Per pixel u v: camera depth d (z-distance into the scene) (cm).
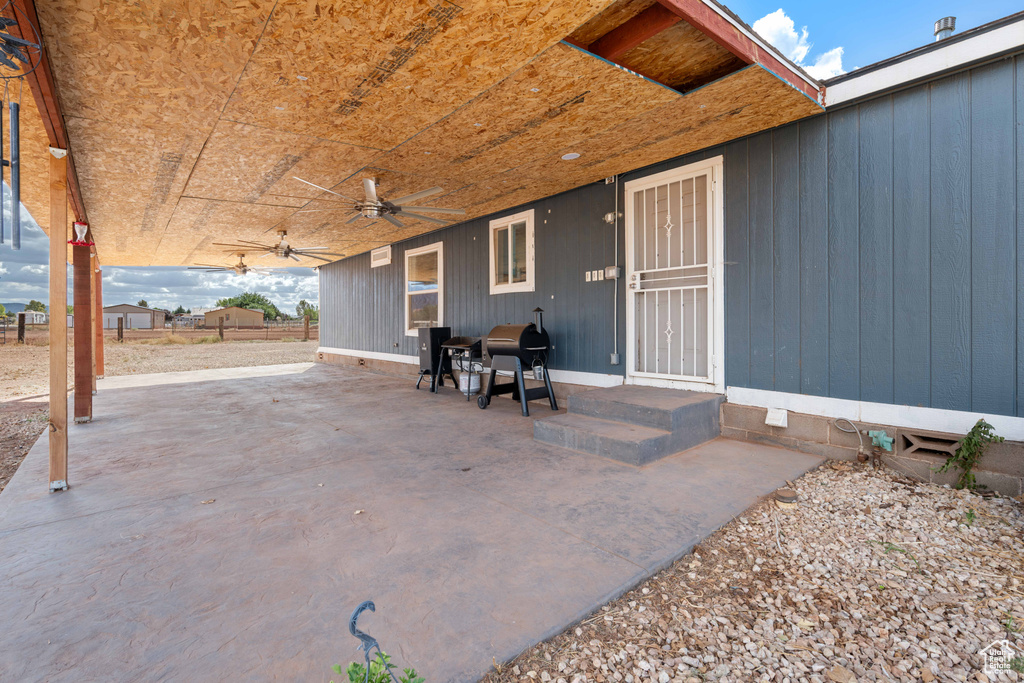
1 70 263
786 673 162
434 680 151
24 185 523
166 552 241
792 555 240
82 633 177
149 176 509
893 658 169
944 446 330
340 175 525
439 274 872
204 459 407
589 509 291
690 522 271
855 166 374
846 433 380
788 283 414
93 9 238
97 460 407
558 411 612
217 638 173
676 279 504
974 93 320
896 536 256
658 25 283
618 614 193
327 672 155
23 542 253
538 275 665
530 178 561
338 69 305
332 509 295
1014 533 252
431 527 267
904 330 353
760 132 429
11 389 860
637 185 533
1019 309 305
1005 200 309
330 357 1338
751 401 443
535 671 160
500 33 269
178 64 294
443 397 737
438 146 446
